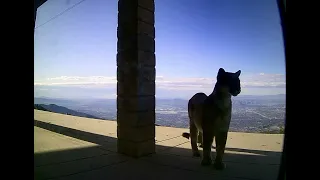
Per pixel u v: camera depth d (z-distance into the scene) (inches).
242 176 149.5
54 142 245.9
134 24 197.3
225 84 159.2
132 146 196.4
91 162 179.3
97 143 244.4
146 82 202.5
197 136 217.2
